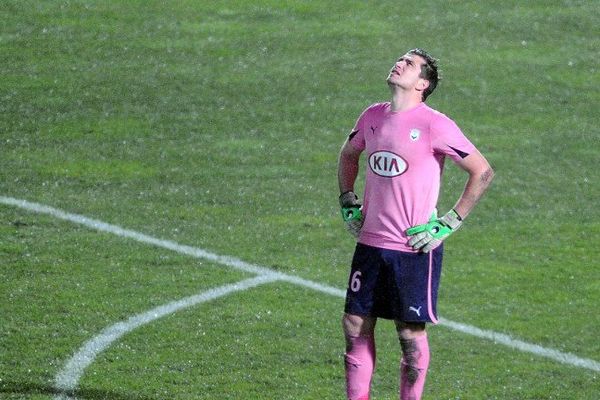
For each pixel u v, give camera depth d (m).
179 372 23.75
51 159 38.53
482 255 32.69
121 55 48.78
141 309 27.33
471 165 20.12
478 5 56.22
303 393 22.94
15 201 34.53
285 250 32.34
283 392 22.92
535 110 45.94
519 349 26.39
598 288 30.66
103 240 32.06
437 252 20.47
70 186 36.31
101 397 22.22
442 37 52.47
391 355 25.38
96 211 34.31
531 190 38.31
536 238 34.28
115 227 33.12
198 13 53.66
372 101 45.66
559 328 27.83
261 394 22.75
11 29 50.41
